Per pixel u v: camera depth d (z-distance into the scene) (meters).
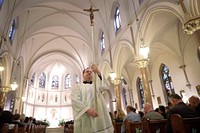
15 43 16.48
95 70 2.70
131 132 5.39
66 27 20.69
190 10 6.83
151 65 18.28
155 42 14.58
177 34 13.73
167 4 8.38
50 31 21.28
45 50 24.69
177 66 14.73
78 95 2.49
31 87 28.19
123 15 13.37
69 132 13.38
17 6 13.48
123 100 23.66
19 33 17.20
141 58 10.39
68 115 30.12
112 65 14.71
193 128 3.12
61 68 32.50
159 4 8.94
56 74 33.06
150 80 18.02
